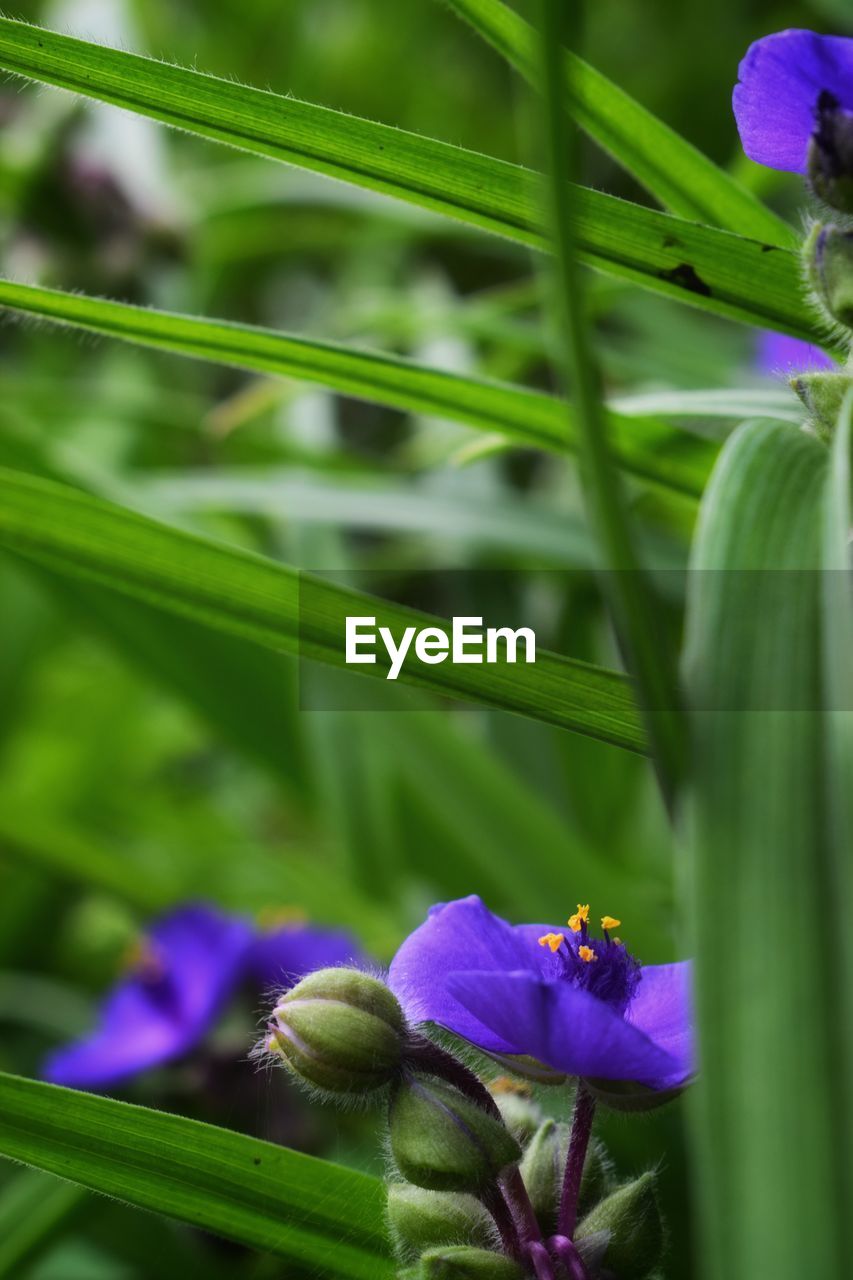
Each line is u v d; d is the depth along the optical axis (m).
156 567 0.28
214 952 0.41
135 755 0.73
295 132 0.27
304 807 0.58
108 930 0.61
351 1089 0.25
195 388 0.74
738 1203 0.20
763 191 0.46
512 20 0.28
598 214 0.28
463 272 0.83
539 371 0.72
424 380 0.30
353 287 0.78
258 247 0.76
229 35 0.85
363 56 0.87
